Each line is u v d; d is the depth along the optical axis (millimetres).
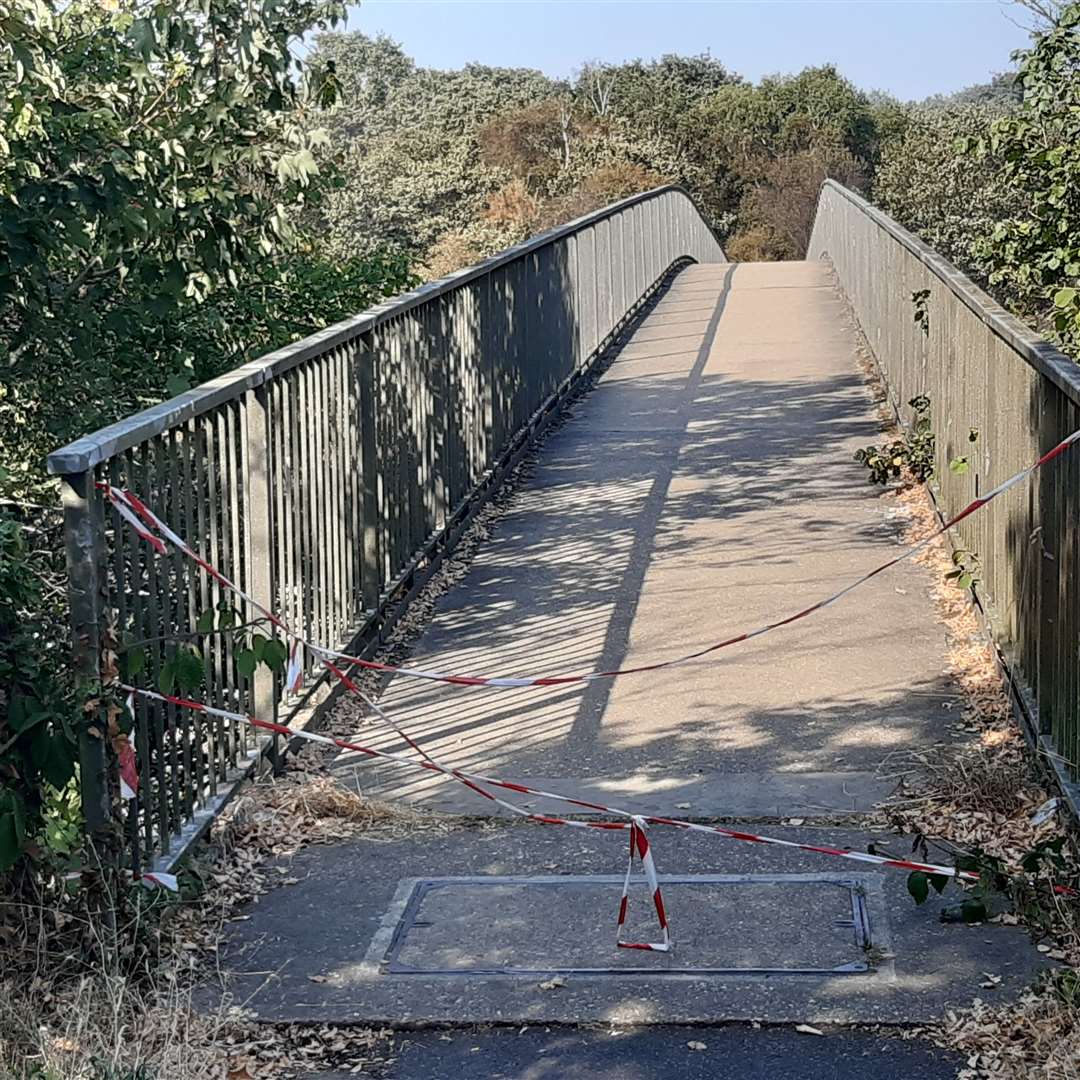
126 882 4691
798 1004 4434
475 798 6141
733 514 10711
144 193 7699
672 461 12555
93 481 4535
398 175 63250
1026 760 6074
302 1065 4250
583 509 11062
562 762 6492
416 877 5414
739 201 76750
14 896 4578
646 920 5008
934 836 5488
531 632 8320
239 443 6094
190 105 8031
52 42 7664
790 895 5141
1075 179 9656
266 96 8078
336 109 8695
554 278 14711
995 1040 4160
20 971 4488
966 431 8492
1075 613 5223
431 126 76562
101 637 4570
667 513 10836
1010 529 6852
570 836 5730
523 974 4688
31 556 6945
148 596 4957
